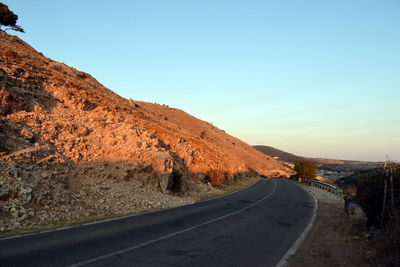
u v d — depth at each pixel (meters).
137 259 5.61
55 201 10.40
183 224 9.48
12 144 12.53
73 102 21.08
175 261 5.64
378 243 6.46
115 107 28.09
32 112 16.83
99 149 16.92
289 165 136.12
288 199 19.30
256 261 5.99
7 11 38.12
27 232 7.36
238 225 9.79
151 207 13.18
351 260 6.14
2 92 15.36
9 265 4.84
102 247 6.29
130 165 16.69
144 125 25.52
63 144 15.49
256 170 76.50
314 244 7.72
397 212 6.80
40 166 12.29
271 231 9.12
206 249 6.65
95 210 10.98
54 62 36.97
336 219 11.52
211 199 17.92
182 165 23.33
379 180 7.99
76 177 13.34
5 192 9.25
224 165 34.50
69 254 5.66
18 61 23.36
